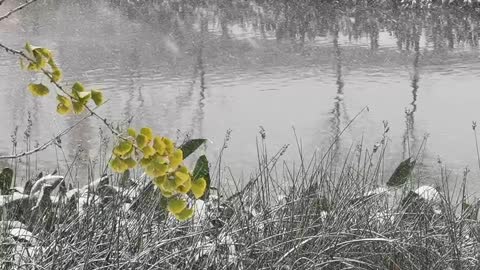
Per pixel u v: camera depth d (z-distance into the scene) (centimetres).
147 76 1811
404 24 2777
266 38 2533
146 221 367
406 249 381
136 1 3966
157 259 350
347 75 1798
